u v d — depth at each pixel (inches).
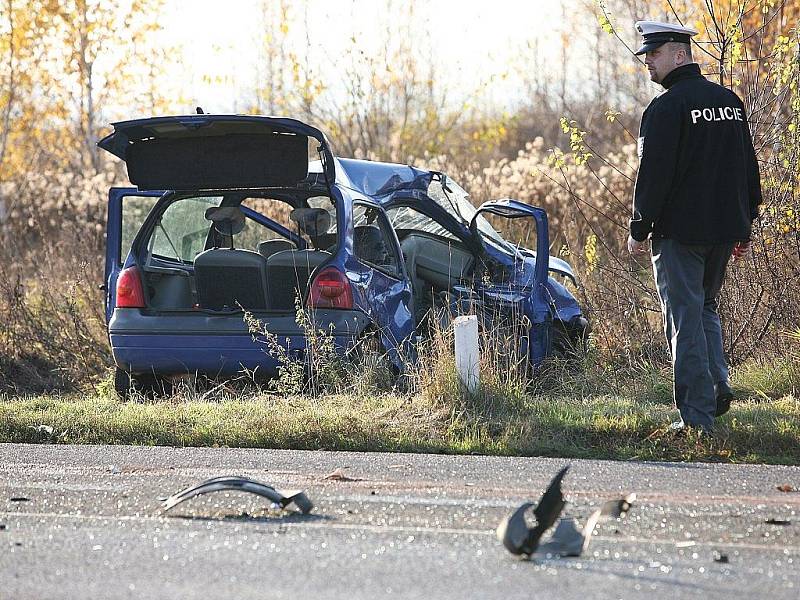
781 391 1275.8
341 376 1253.7
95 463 941.8
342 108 3469.5
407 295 1381.6
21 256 2437.3
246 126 1280.8
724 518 724.0
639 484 841.5
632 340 1476.4
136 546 654.5
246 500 781.3
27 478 872.3
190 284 1368.1
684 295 992.9
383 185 1437.0
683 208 982.4
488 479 863.7
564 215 2156.7
